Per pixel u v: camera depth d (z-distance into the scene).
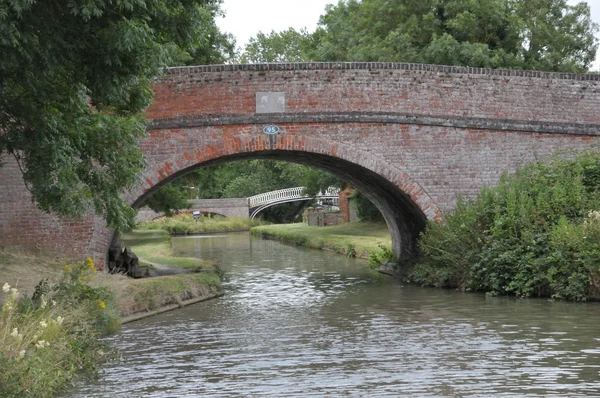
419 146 21.11
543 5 32.72
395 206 24.17
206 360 11.73
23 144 12.31
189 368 11.17
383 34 32.84
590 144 22.14
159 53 11.77
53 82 12.34
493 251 18.67
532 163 20.77
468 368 10.72
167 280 18.33
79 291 13.20
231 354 12.16
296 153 21.33
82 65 12.07
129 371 11.01
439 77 21.17
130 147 14.02
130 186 14.20
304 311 16.84
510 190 19.55
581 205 18.39
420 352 11.92
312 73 20.47
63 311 11.71
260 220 66.50
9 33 10.05
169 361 11.68
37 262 17.91
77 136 12.80
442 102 21.19
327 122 20.56
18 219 19.05
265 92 20.27
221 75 20.06
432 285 20.81
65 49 11.54
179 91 19.88
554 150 21.91
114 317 14.52
